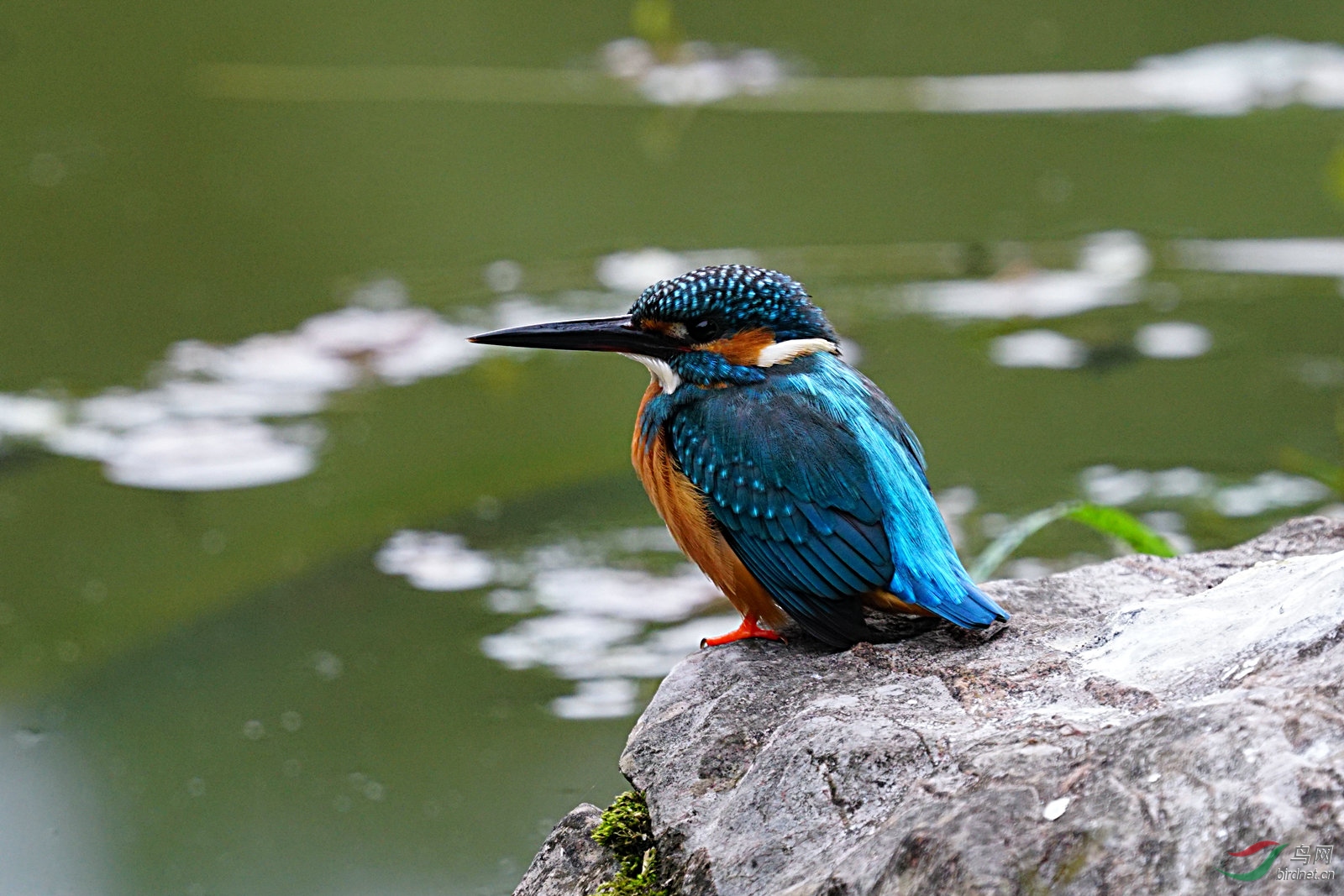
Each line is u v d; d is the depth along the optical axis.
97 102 19.22
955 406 12.67
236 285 15.07
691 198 16.64
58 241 16.03
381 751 9.03
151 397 13.15
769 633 7.12
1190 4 21.59
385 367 13.61
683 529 7.30
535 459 12.35
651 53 19.94
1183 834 4.00
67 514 11.59
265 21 21.80
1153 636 5.54
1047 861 4.16
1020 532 8.57
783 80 19.50
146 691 9.63
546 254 15.50
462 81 19.56
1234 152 17.45
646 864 5.58
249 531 11.39
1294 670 4.73
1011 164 17.41
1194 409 12.44
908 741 5.11
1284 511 10.88
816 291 14.43
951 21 21.25
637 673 9.67
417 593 10.62
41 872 8.12
